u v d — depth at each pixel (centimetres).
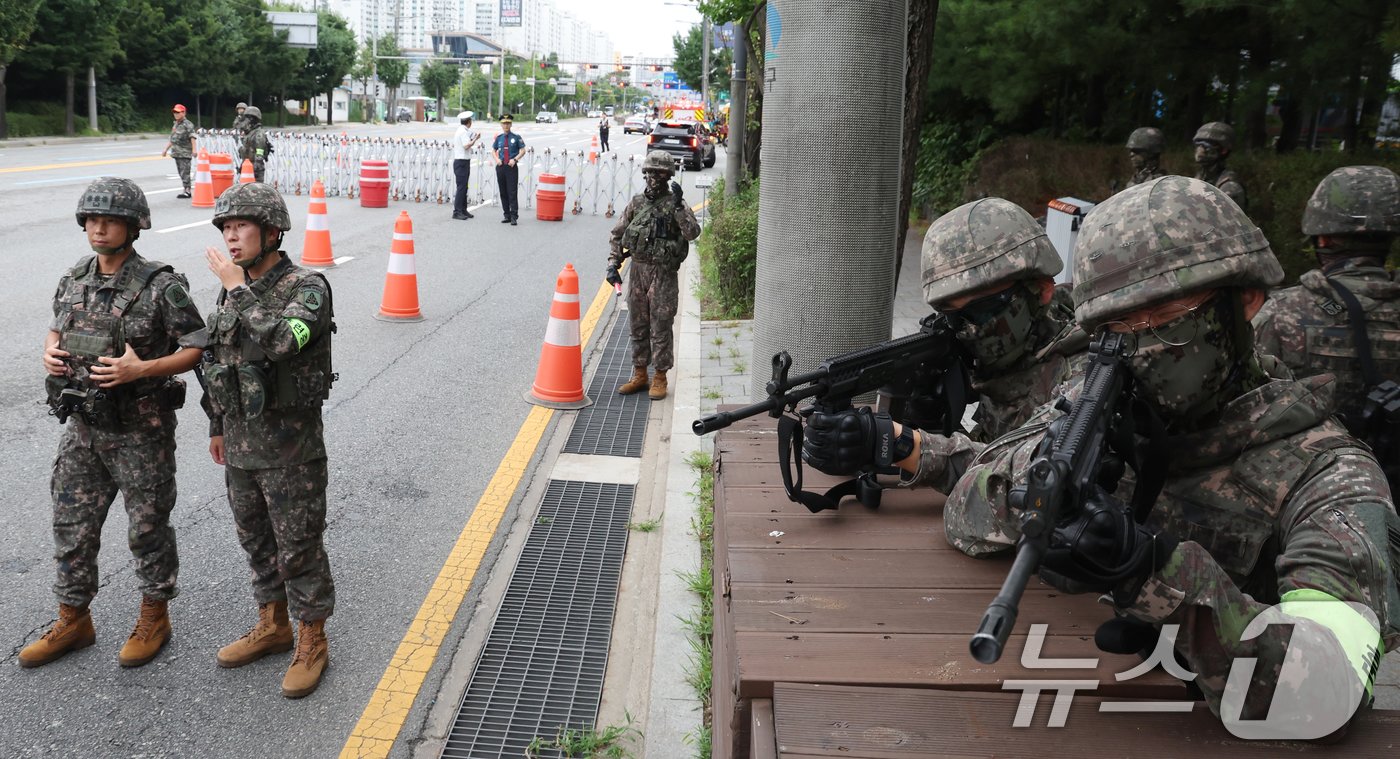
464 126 1716
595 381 828
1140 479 175
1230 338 172
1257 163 929
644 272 764
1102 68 1066
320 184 1230
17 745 349
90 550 400
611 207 1911
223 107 5403
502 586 478
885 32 370
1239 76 953
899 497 275
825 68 368
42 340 834
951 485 242
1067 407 177
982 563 229
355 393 756
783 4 372
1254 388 179
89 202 371
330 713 377
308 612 388
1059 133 1620
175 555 407
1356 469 166
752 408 253
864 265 381
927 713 170
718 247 1095
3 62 3331
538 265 1330
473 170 2439
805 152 375
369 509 556
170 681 392
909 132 623
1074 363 240
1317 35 786
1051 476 136
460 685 397
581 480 612
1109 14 975
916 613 204
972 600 211
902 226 637
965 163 1736
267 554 402
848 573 223
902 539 244
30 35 3556
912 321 1002
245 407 358
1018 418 267
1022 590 126
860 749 161
